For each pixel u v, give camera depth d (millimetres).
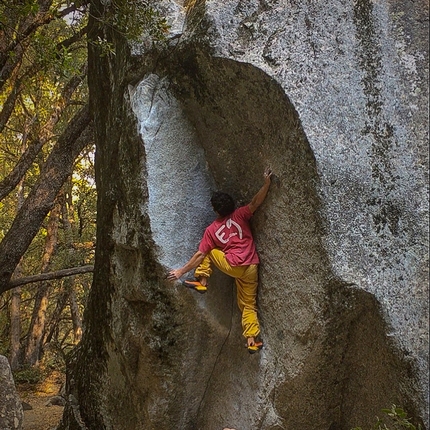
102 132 6387
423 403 3689
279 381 4574
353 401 4438
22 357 19797
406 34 4184
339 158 4062
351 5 4324
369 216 3982
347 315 3988
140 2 5062
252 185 4977
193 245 5117
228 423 5160
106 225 5914
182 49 4898
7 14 5156
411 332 3754
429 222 3883
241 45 4504
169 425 5445
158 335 5148
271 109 4430
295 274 4387
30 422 11164
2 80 7215
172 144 5172
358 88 4176
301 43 4324
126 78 5469
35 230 8609
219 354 5328
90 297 6586
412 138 4027
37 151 9641
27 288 20016
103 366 6227
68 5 6582
